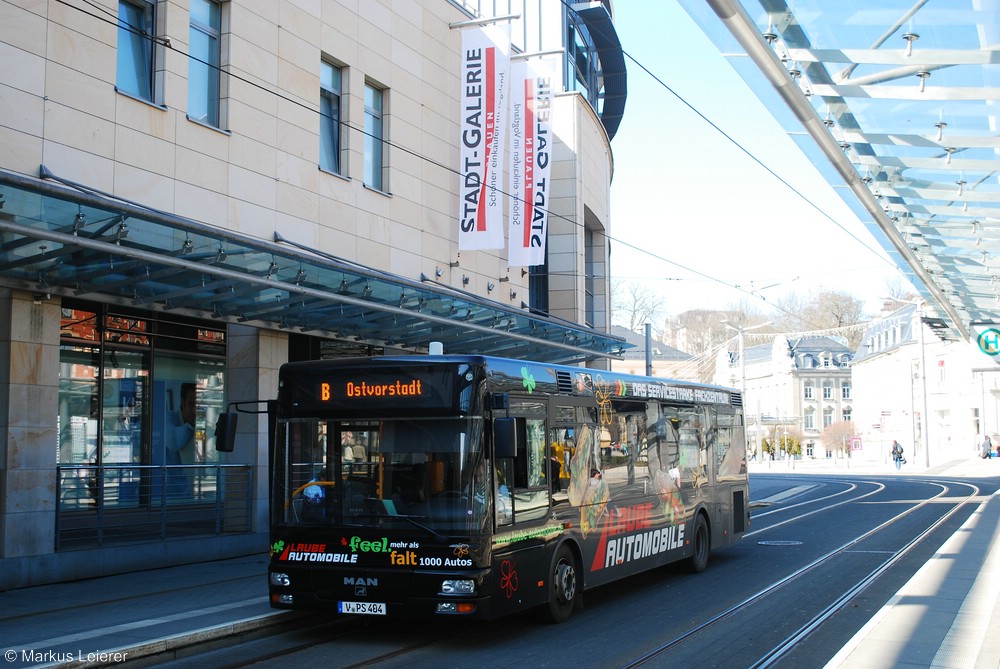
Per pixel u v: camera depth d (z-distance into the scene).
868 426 84.06
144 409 16.17
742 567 15.91
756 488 41.94
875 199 17.36
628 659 9.02
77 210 10.88
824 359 103.88
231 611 10.68
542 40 32.16
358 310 17.22
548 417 11.01
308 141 18.16
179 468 15.76
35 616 10.41
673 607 12.06
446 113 23.05
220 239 12.56
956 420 66.50
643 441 13.62
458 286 23.14
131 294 14.09
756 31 9.91
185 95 15.43
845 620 10.93
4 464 12.76
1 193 10.22
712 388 16.89
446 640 10.05
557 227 31.05
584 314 31.52
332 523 9.88
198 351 17.33
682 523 14.73
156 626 9.70
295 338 19.39
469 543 9.42
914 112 13.15
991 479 45.31
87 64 13.77
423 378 9.84
